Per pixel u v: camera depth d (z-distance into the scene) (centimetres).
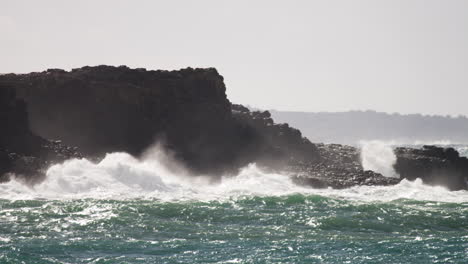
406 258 13400
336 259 13188
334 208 18075
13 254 12775
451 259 13388
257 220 16388
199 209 17212
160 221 15862
